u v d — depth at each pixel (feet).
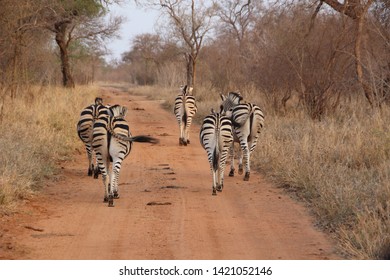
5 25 81.00
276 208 41.39
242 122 50.96
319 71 77.46
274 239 34.01
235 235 34.86
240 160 54.08
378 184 40.32
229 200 44.04
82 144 69.26
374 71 73.67
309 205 41.50
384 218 33.94
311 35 79.61
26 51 94.02
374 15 75.31
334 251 31.65
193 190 47.73
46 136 63.36
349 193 38.86
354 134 57.52
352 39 75.05
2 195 39.60
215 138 45.29
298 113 80.12
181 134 75.82
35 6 91.56
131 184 50.01
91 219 38.24
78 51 208.33
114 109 45.73
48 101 94.38
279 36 84.64
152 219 38.42
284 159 52.16
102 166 42.16
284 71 83.71
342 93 84.12
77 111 90.22
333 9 80.18
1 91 81.15
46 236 34.17
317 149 53.31
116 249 31.99
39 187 46.73
